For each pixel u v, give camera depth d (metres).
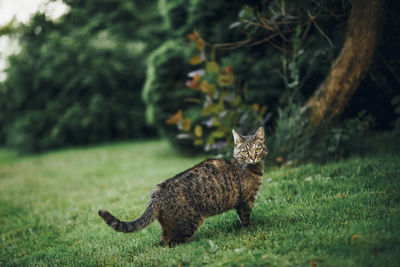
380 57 6.25
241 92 8.60
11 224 5.93
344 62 5.52
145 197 6.20
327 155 6.09
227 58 9.01
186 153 10.95
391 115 7.51
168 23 11.03
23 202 7.39
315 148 6.13
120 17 17.69
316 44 6.55
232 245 3.43
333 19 5.71
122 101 16.55
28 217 6.17
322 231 3.31
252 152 4.01
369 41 5.18
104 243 4.20
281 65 7.67
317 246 3.03
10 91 17.66
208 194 3.67
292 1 5.65
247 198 4.03
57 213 6.14
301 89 6.99
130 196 6.57
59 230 5.31
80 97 16.58
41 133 16.48
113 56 16.47
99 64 15.89
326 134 6.07
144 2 18.44
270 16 6.07
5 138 19.23
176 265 3.15
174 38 11.83
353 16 5.18
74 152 14.28
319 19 5.73
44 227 5.48
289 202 4.52
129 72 16.69
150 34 17.33
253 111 6.86
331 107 5.90
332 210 3.84
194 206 3.60
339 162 5.78
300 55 5.97
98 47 16.23
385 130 7.69
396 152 5.93
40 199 7.54
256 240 3.44
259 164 4.19
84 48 16.36
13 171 11.88
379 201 3.82
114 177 9.02
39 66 17.00
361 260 2.69
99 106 15.73
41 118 16.27
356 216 3.57
